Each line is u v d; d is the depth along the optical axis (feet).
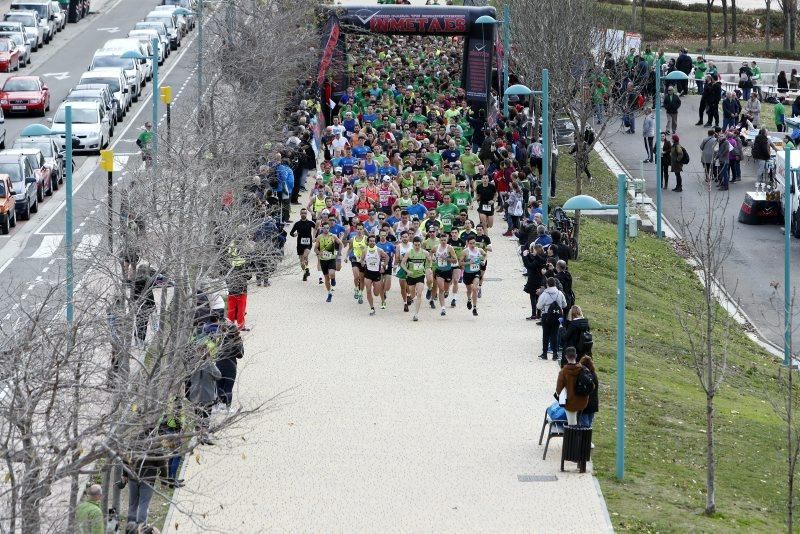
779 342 363.76
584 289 362.94
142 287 254.68
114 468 197.26
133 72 588.91
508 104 530.27
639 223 453.17
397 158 416.67
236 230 272.72
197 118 374.02
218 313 236.84
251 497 216.33
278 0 499.92
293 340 299.99
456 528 206.28
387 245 326.85
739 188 501.97
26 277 335.06
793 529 220.43
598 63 489.67
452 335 305.94
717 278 411.34
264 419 250.37
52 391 178.70
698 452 250.78
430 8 534.37
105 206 322.34
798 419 289.33
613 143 552.41
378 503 215.10
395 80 566.77
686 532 208.74
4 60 633.61
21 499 152.97
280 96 465.06
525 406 259.19
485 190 389.60
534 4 485.15
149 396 176.14
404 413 255.09
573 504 215.51
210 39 509.35
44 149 446.60
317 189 375.25
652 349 320.29
